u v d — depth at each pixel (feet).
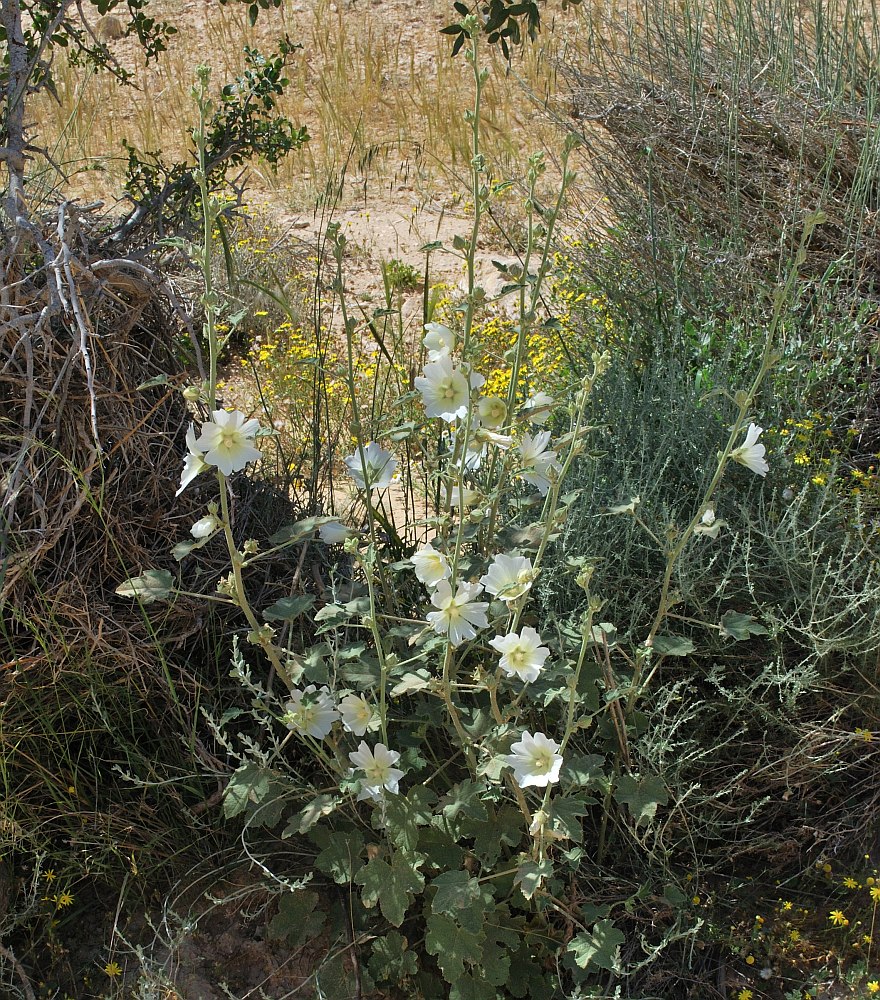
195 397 6.62
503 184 7.99
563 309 16.37
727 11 18.17
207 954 7.91
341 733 8.21
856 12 17.15
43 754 8.19
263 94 12.29
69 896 8.00
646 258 14.92
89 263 8.85
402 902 7.07
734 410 10.50
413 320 18.85
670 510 9.51
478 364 15.48
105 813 8.13
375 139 28.09
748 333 12.64
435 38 35.76
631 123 16.60
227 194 24.45
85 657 8.07
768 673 8.68
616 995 6.82
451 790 7.19
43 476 8.28
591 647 8.10
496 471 9.02
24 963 7.91
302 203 24.90
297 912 7.78
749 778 8.66
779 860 8.73
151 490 8.95
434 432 10.39
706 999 7.99
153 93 31.42
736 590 9.07
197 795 8.34
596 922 7.14
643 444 9.93
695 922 8.13
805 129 15.02
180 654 8.80
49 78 10.52
